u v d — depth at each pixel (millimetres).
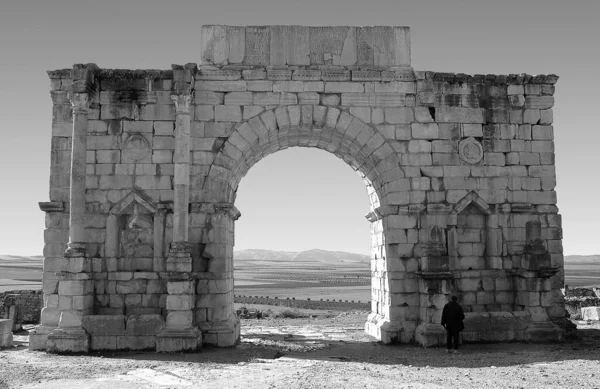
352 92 24125
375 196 26719
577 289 43312
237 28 24250
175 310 21000
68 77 23453
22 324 32781
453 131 24250
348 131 23984
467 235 24109
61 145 23188
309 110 23844
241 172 25766
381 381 15281
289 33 24359
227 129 23578
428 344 21828
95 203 22875
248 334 27078
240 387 14555
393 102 24219
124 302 22359
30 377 15828
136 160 23141
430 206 23562
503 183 24156
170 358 19453
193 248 22656
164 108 23438
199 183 23125
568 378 15500
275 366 17953
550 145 24531
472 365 17938
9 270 170375
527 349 21156
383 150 23922
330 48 24422
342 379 15578
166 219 22859
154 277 22453
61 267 21609
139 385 14867
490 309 23562
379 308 25938
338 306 49500
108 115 23344
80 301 21156
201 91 23641
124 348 21031
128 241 22953
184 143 22500
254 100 23781
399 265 23469
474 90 24516
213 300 22469
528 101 24719
